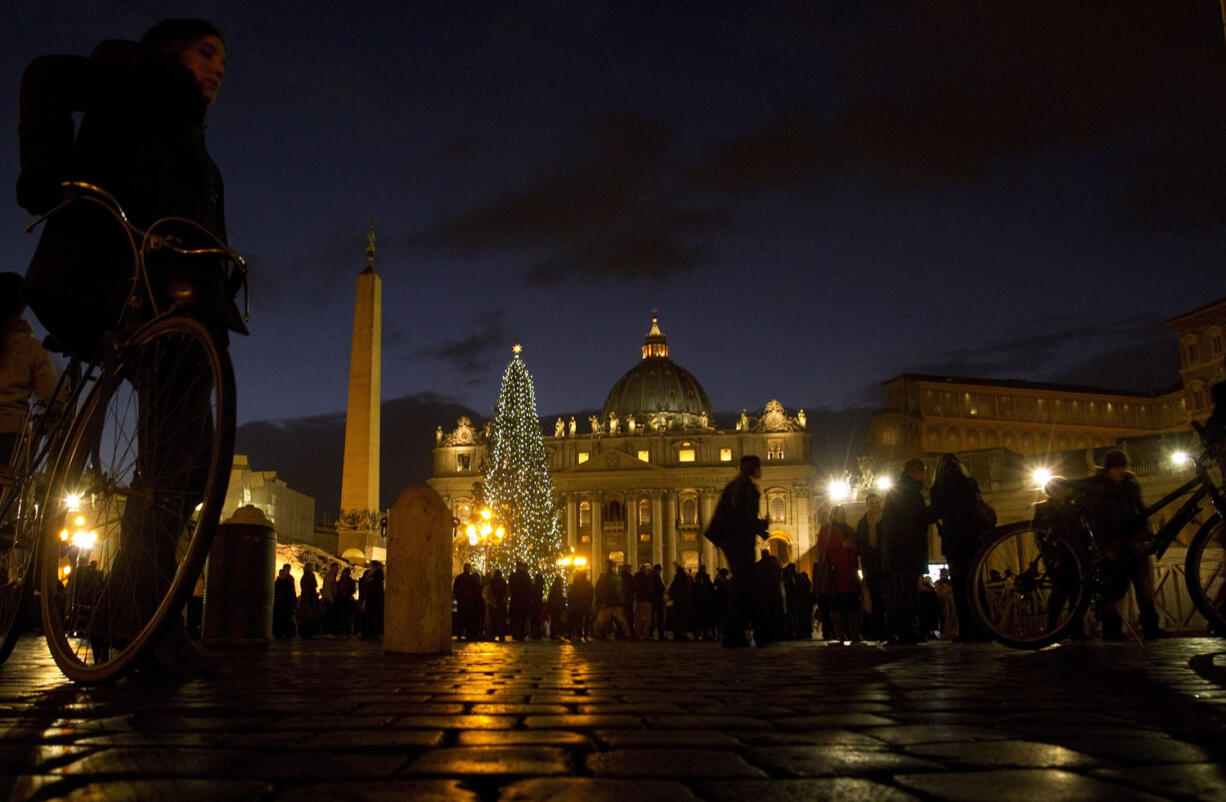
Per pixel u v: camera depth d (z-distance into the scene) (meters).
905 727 2.88
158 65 4.66
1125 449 44.97
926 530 10.61
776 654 7.81
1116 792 1.92
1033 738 2.66
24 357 5.95
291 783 2.03
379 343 35.72
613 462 107.81
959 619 10.30
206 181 4.93
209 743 2.55
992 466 59.53
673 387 127.06
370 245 35.91
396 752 2.42
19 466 4.75
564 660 6.62
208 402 4.50
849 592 14.12
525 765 2.23
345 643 13.27
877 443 87.25
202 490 4.46
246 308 5.07
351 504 33.94
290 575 21.47
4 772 2.15
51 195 4.36
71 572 4.27
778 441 106.62
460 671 5.25
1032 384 95.38
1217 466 6.51
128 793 1.92
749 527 10.38
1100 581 6.91
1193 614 12.75
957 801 1.84
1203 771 2.14
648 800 1.86
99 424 4.34
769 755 2.37
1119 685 4.29
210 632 8.13
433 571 7.60
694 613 25.92
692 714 3.20
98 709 3.28
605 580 26.34
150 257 4.53
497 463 61.38
